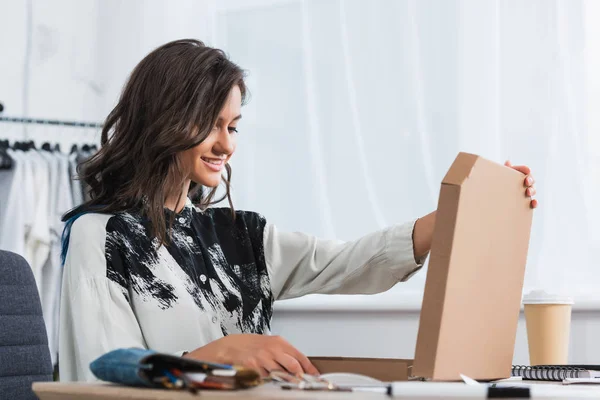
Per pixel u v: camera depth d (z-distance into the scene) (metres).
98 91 2.66
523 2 2.24
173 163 1.54
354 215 2.42
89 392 0.85
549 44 2.21
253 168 2.55
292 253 1.71
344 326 2.34
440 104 2.33
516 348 2.14
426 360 0.92
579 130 2.16
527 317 1.46
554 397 0.81
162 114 1.51
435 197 2.33
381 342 2.30
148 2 2.64
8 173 2.53
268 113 2.55
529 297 1.45
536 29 2.22
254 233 1.73
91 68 2.66
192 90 1.51
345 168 2.44
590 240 2.13
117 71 2.65
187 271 1.54
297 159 2.50
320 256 1.68
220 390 0.81
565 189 2.17
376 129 2.41
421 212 2.34
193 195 1.75
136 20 2.65
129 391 0.81
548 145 2.19
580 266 2.13
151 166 1.53
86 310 1.34
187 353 1.17
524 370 1.20
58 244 2.54
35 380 1.41
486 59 2.28
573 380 1.10
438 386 0.79
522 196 1.17
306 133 2.49
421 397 0.78
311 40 2.50
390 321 2.29
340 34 2.47
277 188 2.52
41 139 2.58
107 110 2.65
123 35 2.65
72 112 2.63
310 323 2.39
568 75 2.18
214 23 2.63
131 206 1.55
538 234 2.17
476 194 0.98
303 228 2.48
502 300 1.12
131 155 1.58
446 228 0.92
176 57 1.56
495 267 1.08
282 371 1.04
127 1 2.66
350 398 0.74
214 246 1.66
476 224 0.99
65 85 2.63
